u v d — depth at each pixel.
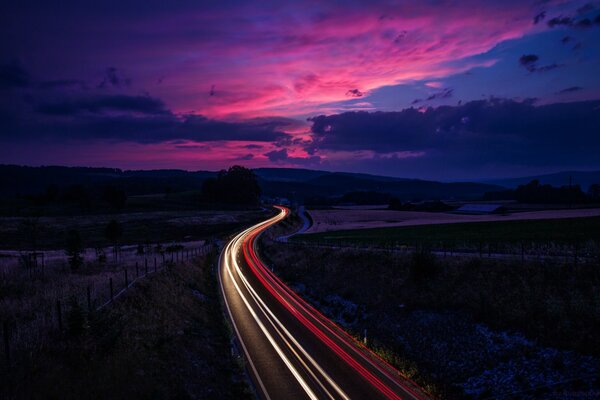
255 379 19.89
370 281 37.78
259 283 45.19
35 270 32.69
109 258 46.53
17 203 143.75
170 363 17.94
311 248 56.12
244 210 171.50
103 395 13.17
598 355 19.11
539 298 24.72
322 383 19.72
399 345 25.97
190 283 37.34
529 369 20.09
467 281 30.00
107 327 17.09
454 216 119.12
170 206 164.50
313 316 32.38
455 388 20.38
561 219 74.69
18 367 13.20
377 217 128.00
